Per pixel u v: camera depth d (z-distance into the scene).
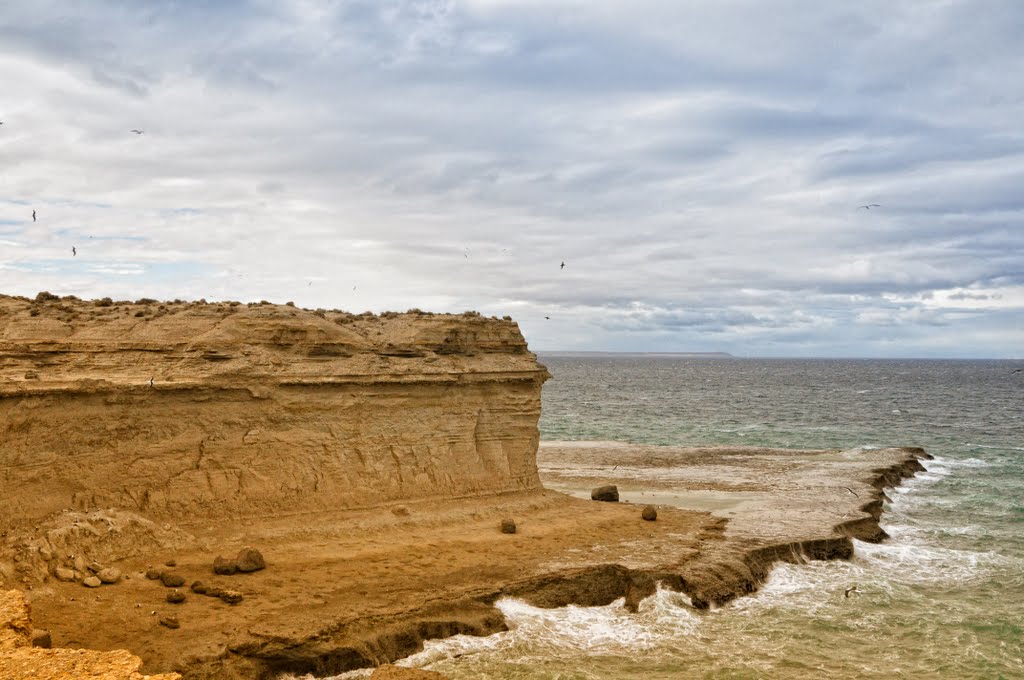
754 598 31.69
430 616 26.12
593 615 28.95
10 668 15.53
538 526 36.22
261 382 31.97
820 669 25.80
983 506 49.56
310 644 23.06
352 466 34.06
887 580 34.12
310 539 30.70
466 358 39.75
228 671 21.73
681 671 25.28
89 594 24.05
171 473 29.50
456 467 37.84
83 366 28.52
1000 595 32.84
